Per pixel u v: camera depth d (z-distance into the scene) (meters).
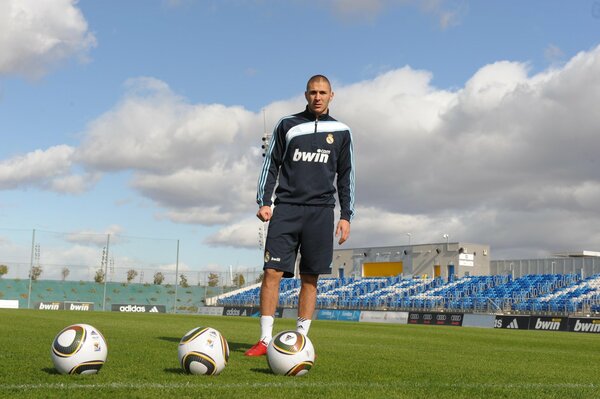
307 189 7.09
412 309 44.03
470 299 42.03
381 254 54.69
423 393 4.45
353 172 7.40
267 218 7.09
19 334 9.90
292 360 5.02
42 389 4.08
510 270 50.00
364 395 4.23
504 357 8.87
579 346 13.24
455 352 9.59
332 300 49.75
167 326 15.22
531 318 27.56
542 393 4.74
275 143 7.22
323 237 7.16
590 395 4.73
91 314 24.44
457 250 49.38
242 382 4.59
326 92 7.10
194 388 4.23
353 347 9.77
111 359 6.05
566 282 41.34
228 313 43.91
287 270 7.11
